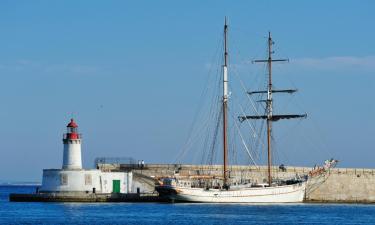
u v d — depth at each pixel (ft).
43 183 447.42
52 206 417.08
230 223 330.34
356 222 345.92
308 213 391.24
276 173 471.21
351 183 465.88
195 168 458.09
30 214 369.50
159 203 438.40
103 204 430.20
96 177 437.58
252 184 451.94
